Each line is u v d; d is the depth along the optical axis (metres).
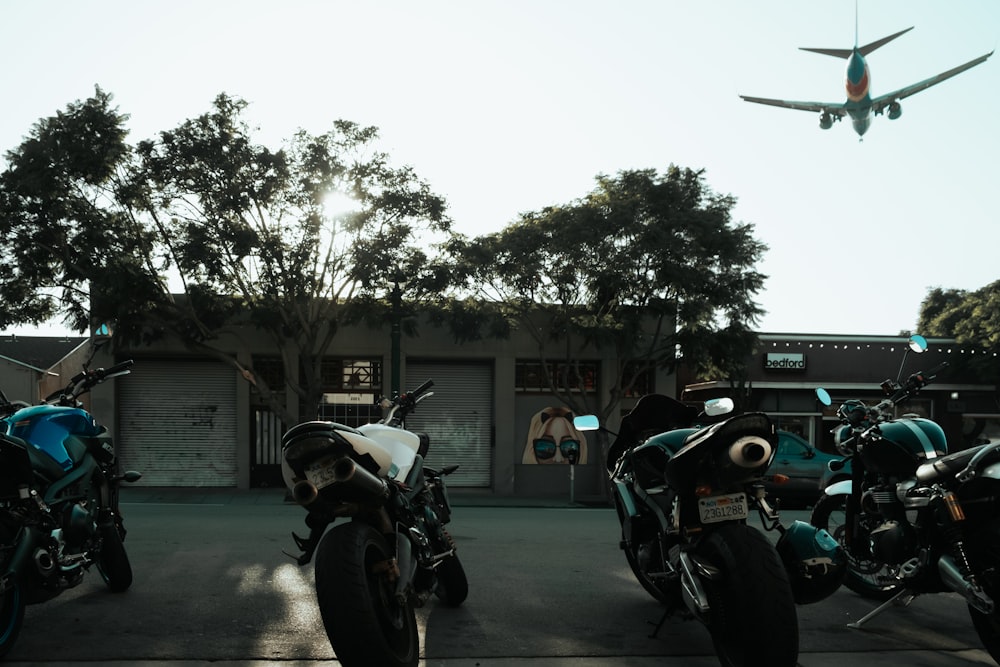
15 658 4.65
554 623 5.65
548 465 24.70
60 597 6.14
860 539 6.16
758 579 4.09
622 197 21.59
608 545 9.15
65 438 5.56
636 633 5.42
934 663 4.84
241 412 23.47
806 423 29.58
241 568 7.31
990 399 30.66
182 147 19.19
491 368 24.92
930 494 4.92
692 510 4.57
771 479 19.80
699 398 29.92
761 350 29.42
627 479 5.59
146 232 20.58
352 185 19.81
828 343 29.81
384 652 3.90
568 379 24.12
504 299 22.27
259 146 19.81
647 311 21.39
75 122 19.17
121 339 20.59
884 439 5.58
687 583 4.38
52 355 31.39
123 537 6.43
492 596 6.45
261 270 20.09
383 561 4.12
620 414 24.89
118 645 4.93
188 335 20.78
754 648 4.07
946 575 4.62
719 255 21.39
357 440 4.33
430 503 5.82
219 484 23.55
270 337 23.38
